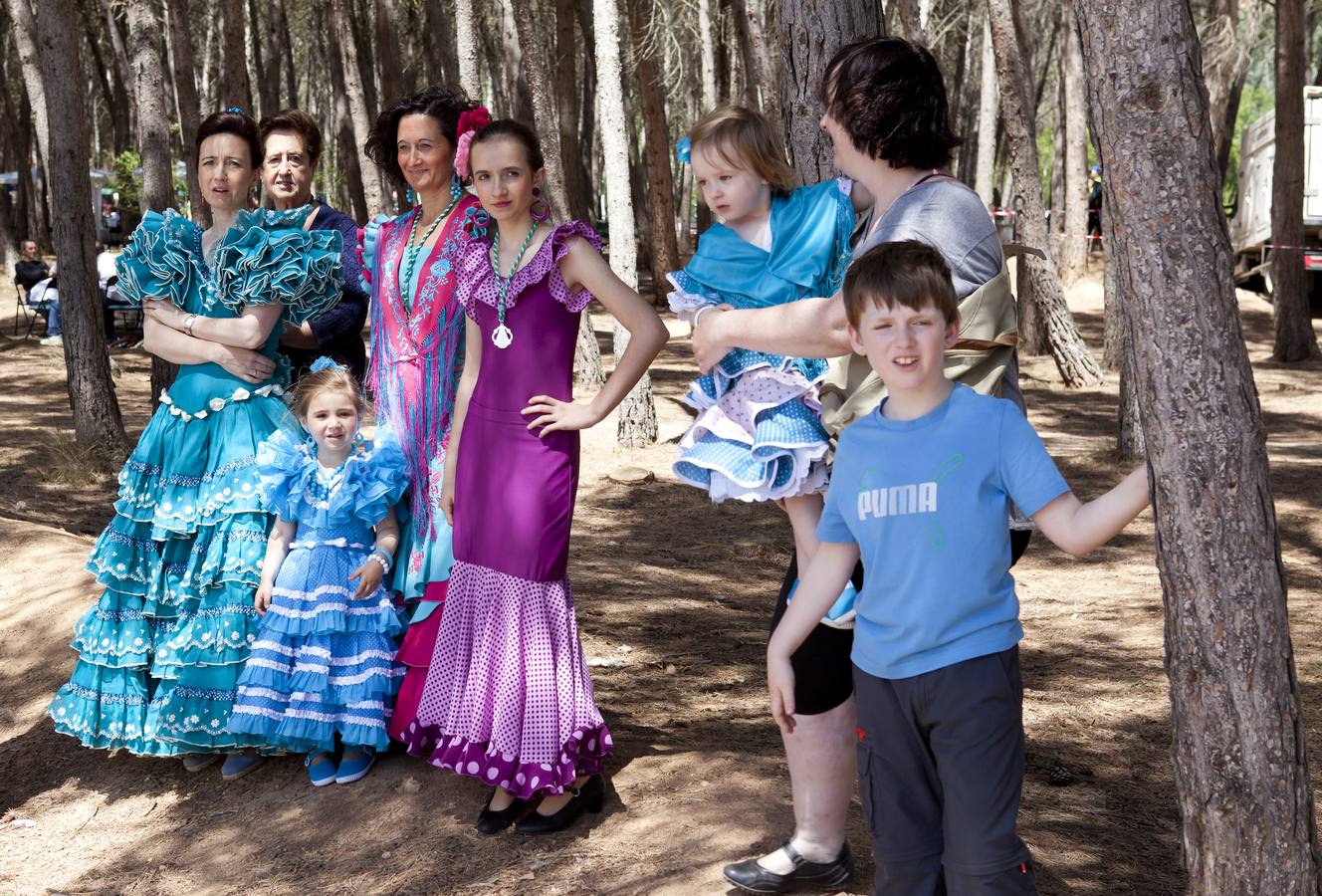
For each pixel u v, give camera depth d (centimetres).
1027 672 582
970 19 3250
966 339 271
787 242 287
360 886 341
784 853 308
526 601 356
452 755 368
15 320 1917
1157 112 212
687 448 304
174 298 418
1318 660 582
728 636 634
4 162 3606
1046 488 238
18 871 377
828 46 450
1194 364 214
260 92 2959
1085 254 2378
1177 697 226
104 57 3631
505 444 355
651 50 2180
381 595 399
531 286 352
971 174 3872
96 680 416
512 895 326
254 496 404
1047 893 342
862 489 253
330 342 448
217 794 411
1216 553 216
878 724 258
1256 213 2308
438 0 2334
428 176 396
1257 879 221
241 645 401
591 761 365
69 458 1021
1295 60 1622
